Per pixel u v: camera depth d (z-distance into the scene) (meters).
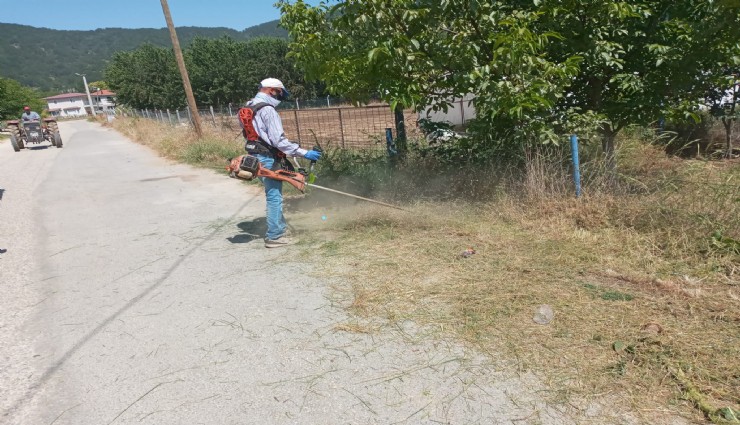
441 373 2.72
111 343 3.29
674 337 2.81
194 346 3.20
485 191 5.74
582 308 3.22
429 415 2.41
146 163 12.91
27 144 23.70
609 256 3.98
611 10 4.82
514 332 3.03
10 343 3.35
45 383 2.87
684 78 5.32
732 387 2.40
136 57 55.53
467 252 4.27
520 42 4.55
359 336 3.18
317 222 5.73
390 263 4.28
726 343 2.72
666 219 4.31
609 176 5.10
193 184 9.12
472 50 4.95
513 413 2.37
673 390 2.42
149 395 2.71
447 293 3.62
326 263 4.44
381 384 2.68
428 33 5.15
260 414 2.50
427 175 6.47
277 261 4.61
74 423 2.51
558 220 4.75
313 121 22.45
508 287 3.61
